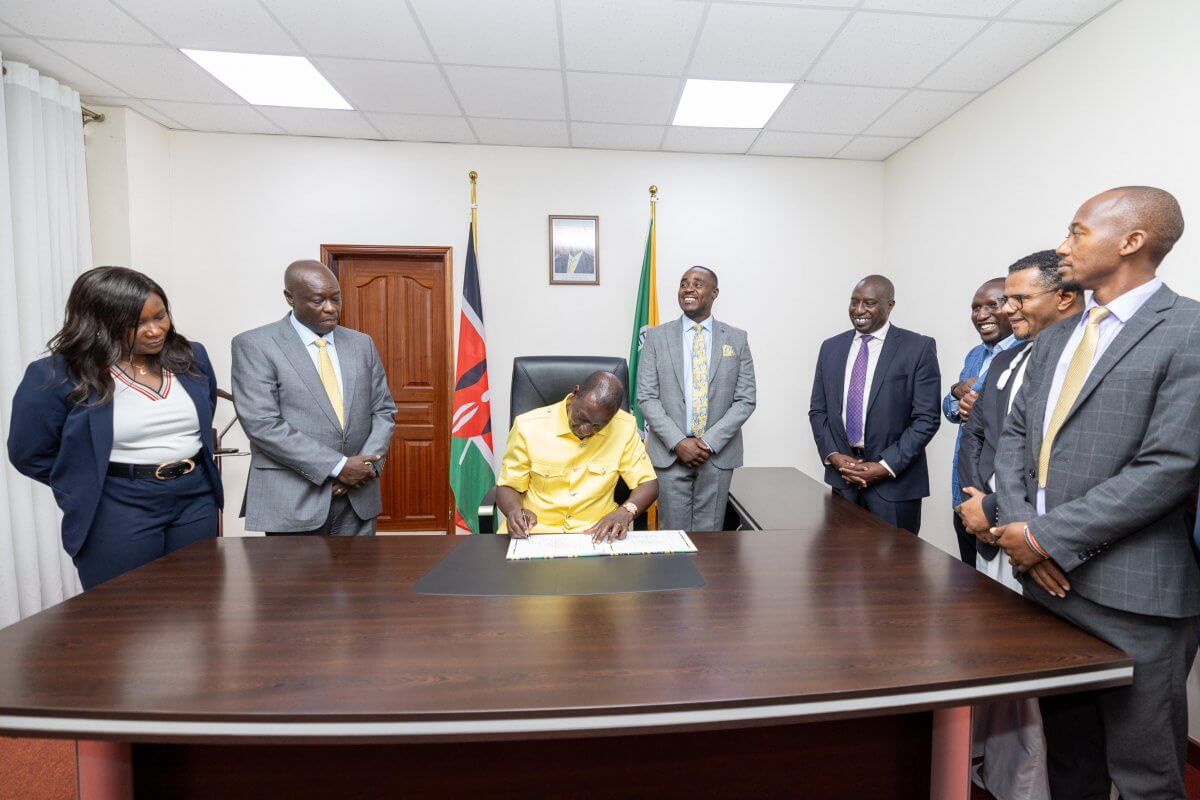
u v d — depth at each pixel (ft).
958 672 2.64
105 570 4.62
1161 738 3.19
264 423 5.61
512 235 11.21
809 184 11.64
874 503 7.08
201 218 10.64
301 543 4.65
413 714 2.34
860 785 3.41
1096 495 3.08
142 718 2.34
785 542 4.65
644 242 11.41
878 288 7.19
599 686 2.52
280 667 2.68
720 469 7.34
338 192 10.88
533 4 6.71
